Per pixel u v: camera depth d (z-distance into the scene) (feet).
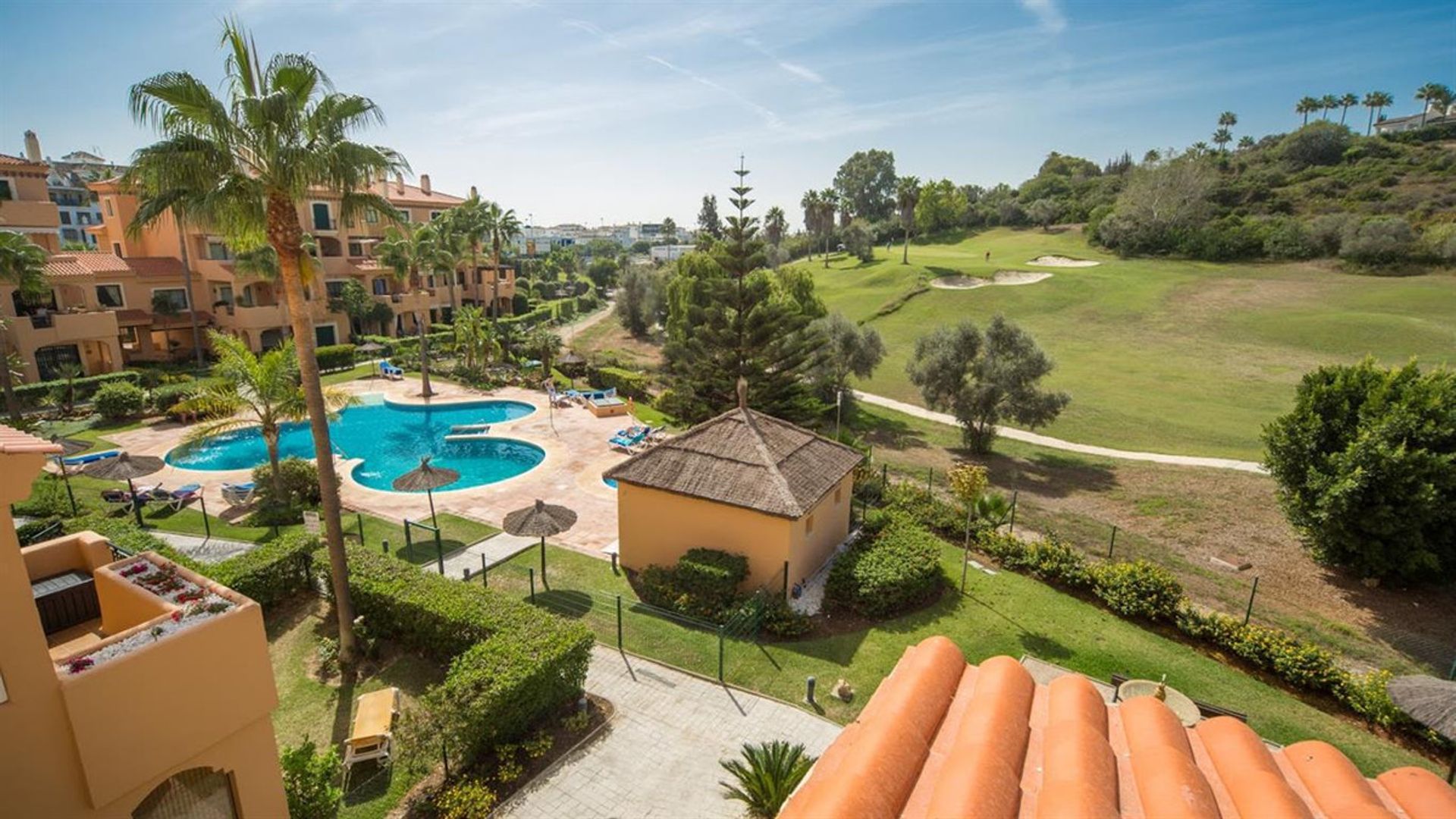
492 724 31.37
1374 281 170.19
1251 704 38.17
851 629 44.83
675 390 94.89
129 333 122.01
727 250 82.07
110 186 128.88
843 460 56.59
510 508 65.00
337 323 142.72
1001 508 55.16
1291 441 53.78
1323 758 13.14
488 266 186.60
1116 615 47.88
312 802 26.78
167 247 130.93
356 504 64.90
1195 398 106.32
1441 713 28.55
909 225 252.01
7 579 16.58
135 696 19.15
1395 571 51.62
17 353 97.91
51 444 17.56
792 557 47.32
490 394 113.70
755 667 40.32
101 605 26.27
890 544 51.06
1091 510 67.10
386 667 39.73
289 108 33.50
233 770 22.22
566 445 86.33
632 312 185.98
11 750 17.06
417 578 42.39
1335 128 272.51
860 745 12.99
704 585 46.29
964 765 11.99
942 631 44.73
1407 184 229.04
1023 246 271.49
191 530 57.06
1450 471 47.75
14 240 83.46
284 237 35.81
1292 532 61.36
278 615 44.96
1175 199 232.53
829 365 100.32
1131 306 166.81
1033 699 15.23
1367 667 42.70
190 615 21.26
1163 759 12.30
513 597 44.50
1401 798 11.96
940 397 86.02
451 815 28.55
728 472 50.03
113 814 19.31
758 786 28.86
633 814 29.48
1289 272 189.47
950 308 178.40
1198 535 61.16
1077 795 10.90
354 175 36.27
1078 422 96.94
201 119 33.65
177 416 93.40
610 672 39.65
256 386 59.31
